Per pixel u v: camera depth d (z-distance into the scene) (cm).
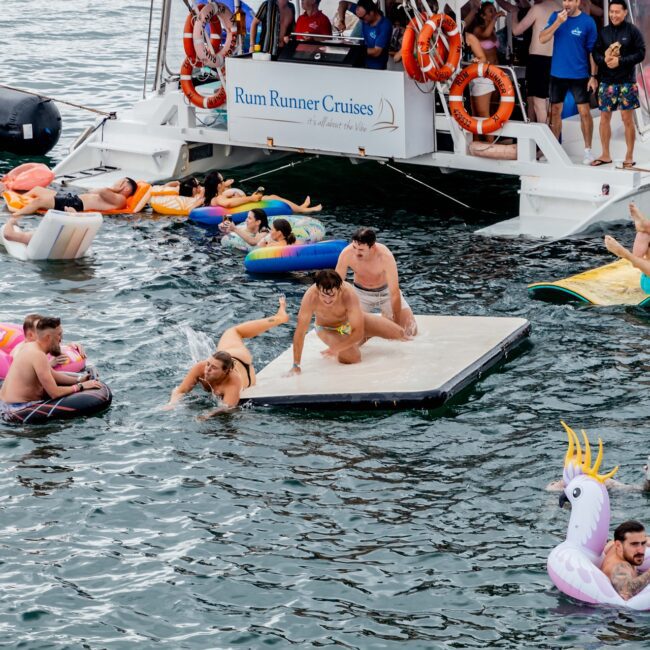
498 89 1984
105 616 965
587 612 951
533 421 1295
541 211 2016
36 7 4297
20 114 2509
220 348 1416
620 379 1389
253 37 2197
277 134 2170
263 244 1875
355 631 938
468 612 959
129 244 1936
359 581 1007
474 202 2162
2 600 986
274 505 1134
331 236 1973
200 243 1945
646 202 1981
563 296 1659
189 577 1019
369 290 1520
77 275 1789
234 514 1120
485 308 1630
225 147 2384
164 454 1238
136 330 1568
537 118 2053
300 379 1396
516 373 1423
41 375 1319
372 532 1084
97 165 2362
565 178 1983
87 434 1284
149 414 1331
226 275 1791
